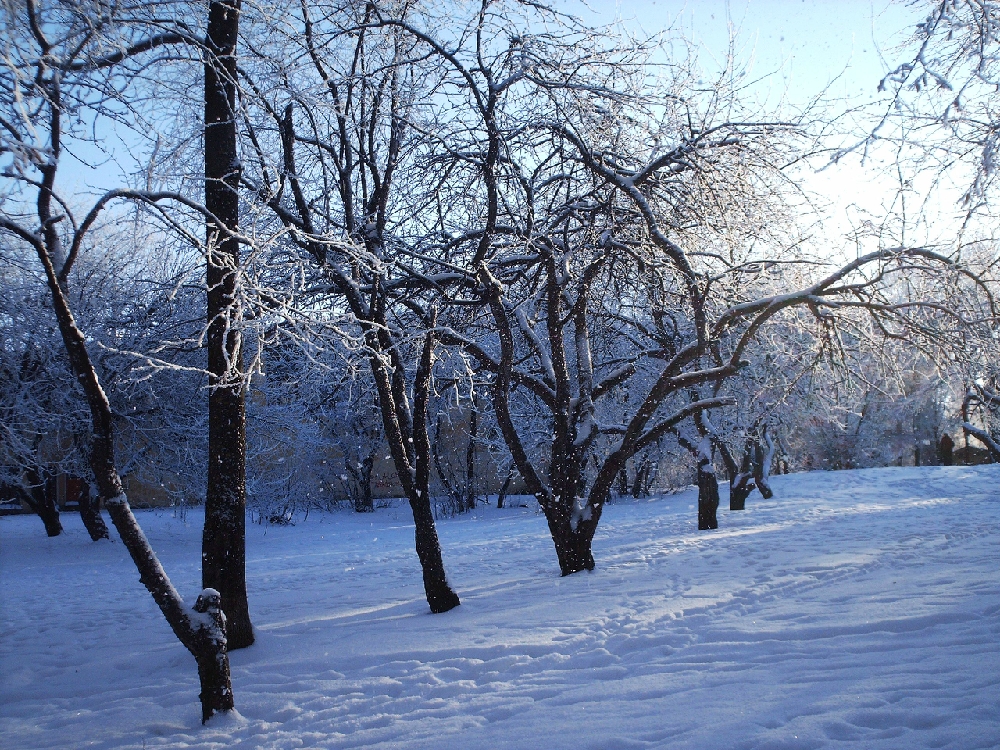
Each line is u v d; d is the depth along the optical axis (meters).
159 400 20.72
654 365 19.72
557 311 11.92
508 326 11.26
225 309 7.14
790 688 5.29
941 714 4.47
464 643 7.68
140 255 19.84
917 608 7.13
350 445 32.31
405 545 21.58
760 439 22.94
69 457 21.36
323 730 5.65
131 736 5.89
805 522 17.53
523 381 12.30
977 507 18.80
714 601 8.56
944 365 11.74
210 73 8.55
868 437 41.28
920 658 5.66
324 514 32.41
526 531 22.53
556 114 11.07
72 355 5.81
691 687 5.60
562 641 7.39
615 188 11.52
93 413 5.87
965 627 6.39
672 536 16.72
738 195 11.27
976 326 11.17
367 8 10.27
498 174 11.15
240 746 5.48
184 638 6.06
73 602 13.41
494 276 11.80
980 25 6.74
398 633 8.51
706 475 18.14
